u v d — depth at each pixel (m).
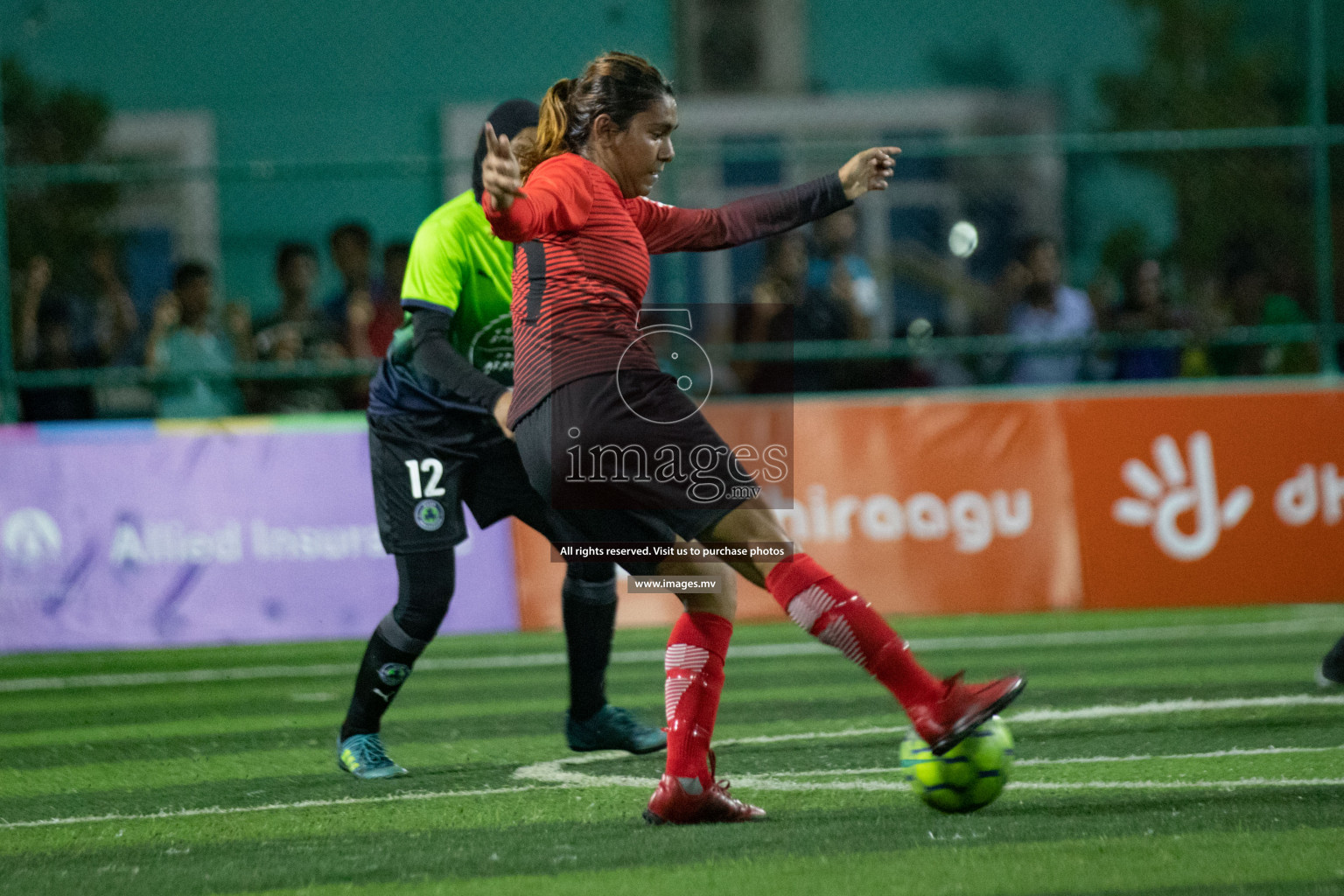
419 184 42.09
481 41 44.66
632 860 10.88
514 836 11.93
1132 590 30.89
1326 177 34.59
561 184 11.20
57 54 43.31
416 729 18.86
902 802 12.76
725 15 45.78
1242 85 46.03
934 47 46.75
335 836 12.24
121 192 38.88
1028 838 11.21
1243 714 17.61
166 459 30.14
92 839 12.51
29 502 29.94
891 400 30.98
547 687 22.77
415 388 14.92
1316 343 34.94
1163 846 10.85
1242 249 37.72
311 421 30.41
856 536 30.55
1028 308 35.47
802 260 33.66
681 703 12.12
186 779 15.70
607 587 15.72
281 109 44.19
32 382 32.84
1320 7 34.75
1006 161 43.09
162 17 43.69
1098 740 15.96
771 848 11.09
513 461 15.02
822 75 46.44
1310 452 31.30
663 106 11.77
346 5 44.19
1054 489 30.98
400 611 15.04
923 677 11.38
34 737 19.34
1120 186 43.97
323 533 30.08
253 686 23.98
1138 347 34.25
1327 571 31.08
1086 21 46.72
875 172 13.34
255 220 41.09
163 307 33.41
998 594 30.72
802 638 28.25
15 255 35.53
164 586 29.86
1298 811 11.97
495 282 14.53
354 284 34.28
